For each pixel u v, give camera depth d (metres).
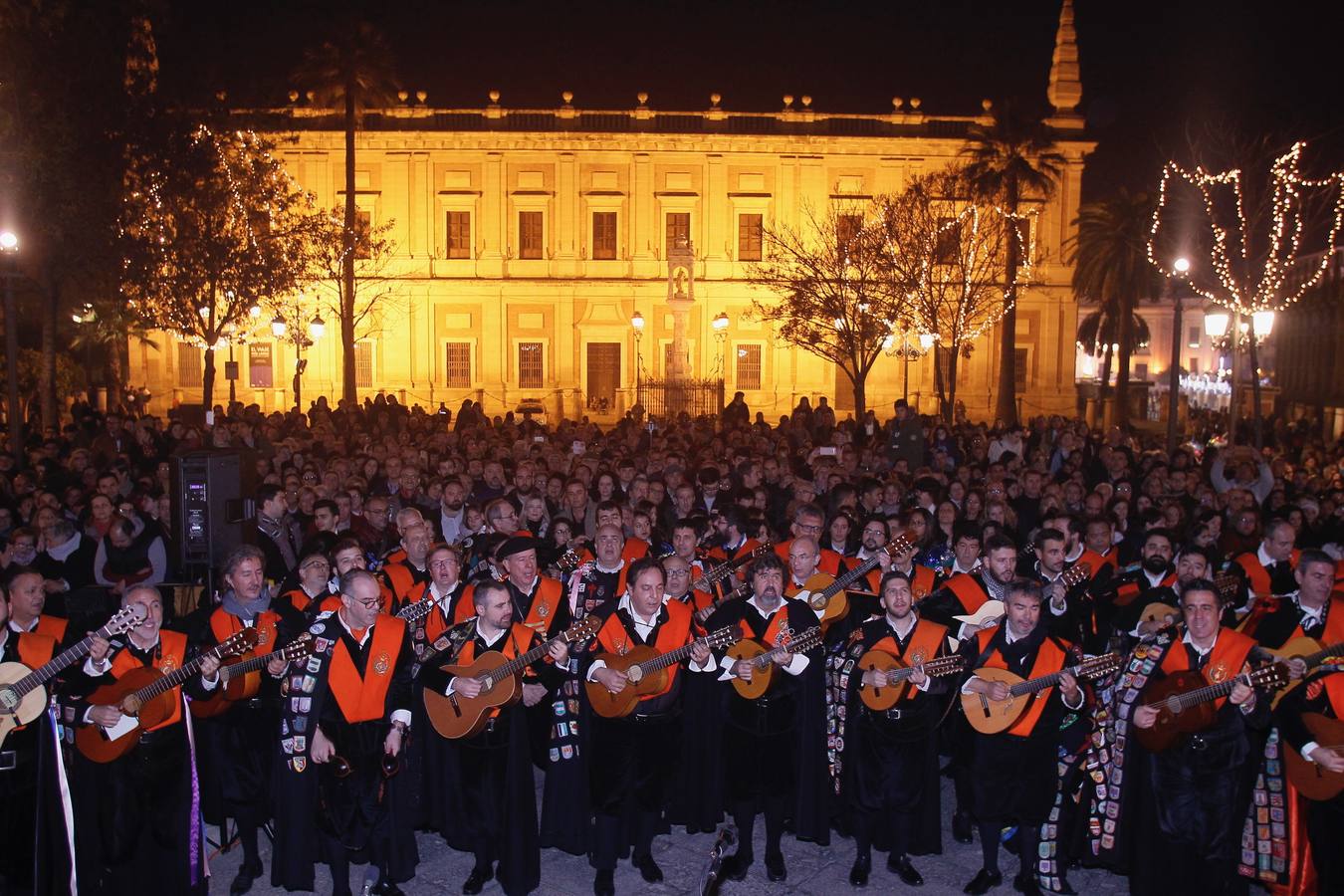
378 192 49.69
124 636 6.71
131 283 28.20
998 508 11.14
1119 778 7.07
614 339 50.66
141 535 10.52
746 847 7.47
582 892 7.31
